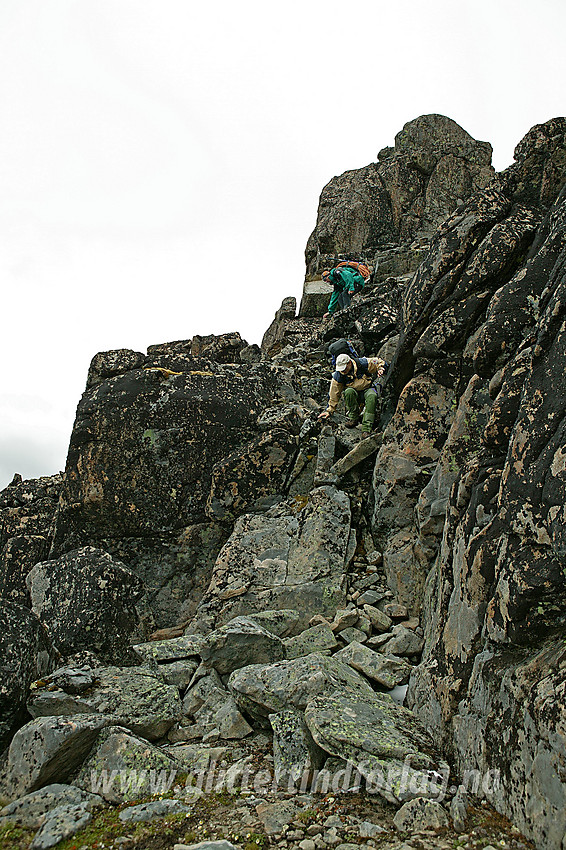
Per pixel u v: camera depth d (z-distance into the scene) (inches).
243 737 202.8
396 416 285.3
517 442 173.0
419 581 260.8
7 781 168.4
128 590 243.9
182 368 358.3
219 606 273.1
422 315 288.0
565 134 276.2
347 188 751.1
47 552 340.8
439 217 711.1
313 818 154.6
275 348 603.8
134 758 175.9
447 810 151.7
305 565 275.9
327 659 213.2
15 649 192.2
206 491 326.0
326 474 309.9
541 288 229.5
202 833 149.6
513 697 150.9
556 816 128.1
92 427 329.4
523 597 155.8
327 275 554.6
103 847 146.1
